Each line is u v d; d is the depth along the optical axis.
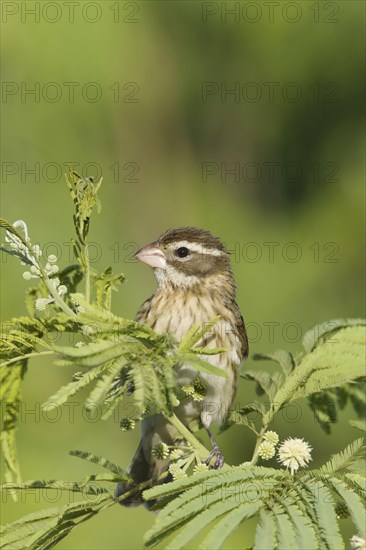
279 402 5.65
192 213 13.10
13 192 11.74
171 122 13.16
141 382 4.27
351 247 12.80
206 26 13.03
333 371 5.62
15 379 6.05
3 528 4.85
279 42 13.07
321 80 13.20
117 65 12.30
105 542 10.54
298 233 12.94
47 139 12.07
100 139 12.42
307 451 5.07
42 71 12.00
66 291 5.62
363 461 4.77
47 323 5.26
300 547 3.99
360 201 12.89
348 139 13.23
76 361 4.19
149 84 12.84
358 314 12.60
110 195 12.46
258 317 12.31
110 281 6.08
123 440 11.29
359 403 6.70
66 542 10.47
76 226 5.70
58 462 10.89
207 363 4.47
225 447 11.63
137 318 8.73
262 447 5.58
